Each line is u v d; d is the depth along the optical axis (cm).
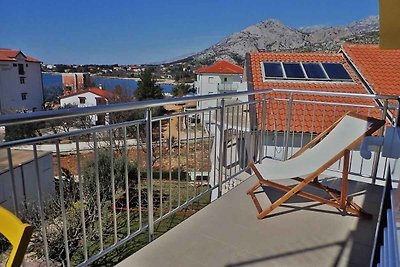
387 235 121
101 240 193
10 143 130
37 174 151
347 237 220
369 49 938
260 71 868
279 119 561
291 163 276
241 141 357
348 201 258
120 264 187
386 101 316
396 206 118
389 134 164
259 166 286
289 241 215
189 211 338
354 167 420
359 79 805
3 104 2753
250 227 233
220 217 248
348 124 287
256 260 194
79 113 147
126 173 207
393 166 149
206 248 205
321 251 204
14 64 2853
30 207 389
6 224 84
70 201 517
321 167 243
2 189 257
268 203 273
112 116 687
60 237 466
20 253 78
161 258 194
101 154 564
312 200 279
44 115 132
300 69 857
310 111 605
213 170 328
